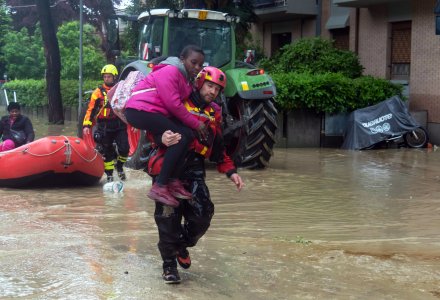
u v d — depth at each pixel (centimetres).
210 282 421
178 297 387
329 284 423
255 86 1050
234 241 551
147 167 423
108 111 893
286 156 1298
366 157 1291
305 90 1452
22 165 840
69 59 2741
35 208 711
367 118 1462
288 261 479
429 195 835
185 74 410
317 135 1512
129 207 721
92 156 872
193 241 426
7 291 389
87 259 465
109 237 550
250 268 457
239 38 1947
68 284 404
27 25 3891
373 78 1586
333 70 1762
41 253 479
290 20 2242
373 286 421
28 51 3356
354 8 1945
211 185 901
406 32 1781
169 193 401
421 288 418
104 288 398
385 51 1834
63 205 731
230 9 1862
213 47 1147
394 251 523
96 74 2731
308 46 1805
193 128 404
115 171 1040
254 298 391
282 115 1479
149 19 1145
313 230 612
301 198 799
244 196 810
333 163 1183
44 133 1786
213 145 428
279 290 408
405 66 1789
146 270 442
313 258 489
